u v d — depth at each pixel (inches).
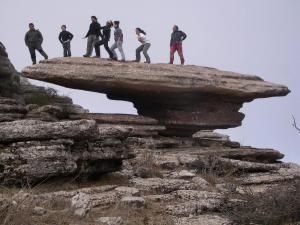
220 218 362.9
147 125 739.4
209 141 761.0
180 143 735.1
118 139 445.4
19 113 563.8
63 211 322.7
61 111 666.8
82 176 421.4
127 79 740.0
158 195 418.3
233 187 466.3
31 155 375.6
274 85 845.8
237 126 846.5
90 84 739.4
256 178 547.5
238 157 700.0
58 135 394.9
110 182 441.1
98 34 802.2
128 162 526.3
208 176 528.1
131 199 371.2
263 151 722.2
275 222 358.6
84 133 406.0
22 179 368.5
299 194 374.3
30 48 882.1
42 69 729.0
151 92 770.2
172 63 870.4
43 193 365.1
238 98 826.2
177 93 778.2
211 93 798.5
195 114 806.5
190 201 409.1
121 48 797.2
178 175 509.0
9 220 287.9
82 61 755.4
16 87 717.3
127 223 328.5
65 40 876.0
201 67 861.2
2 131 379.2
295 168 644.1
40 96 792.3
